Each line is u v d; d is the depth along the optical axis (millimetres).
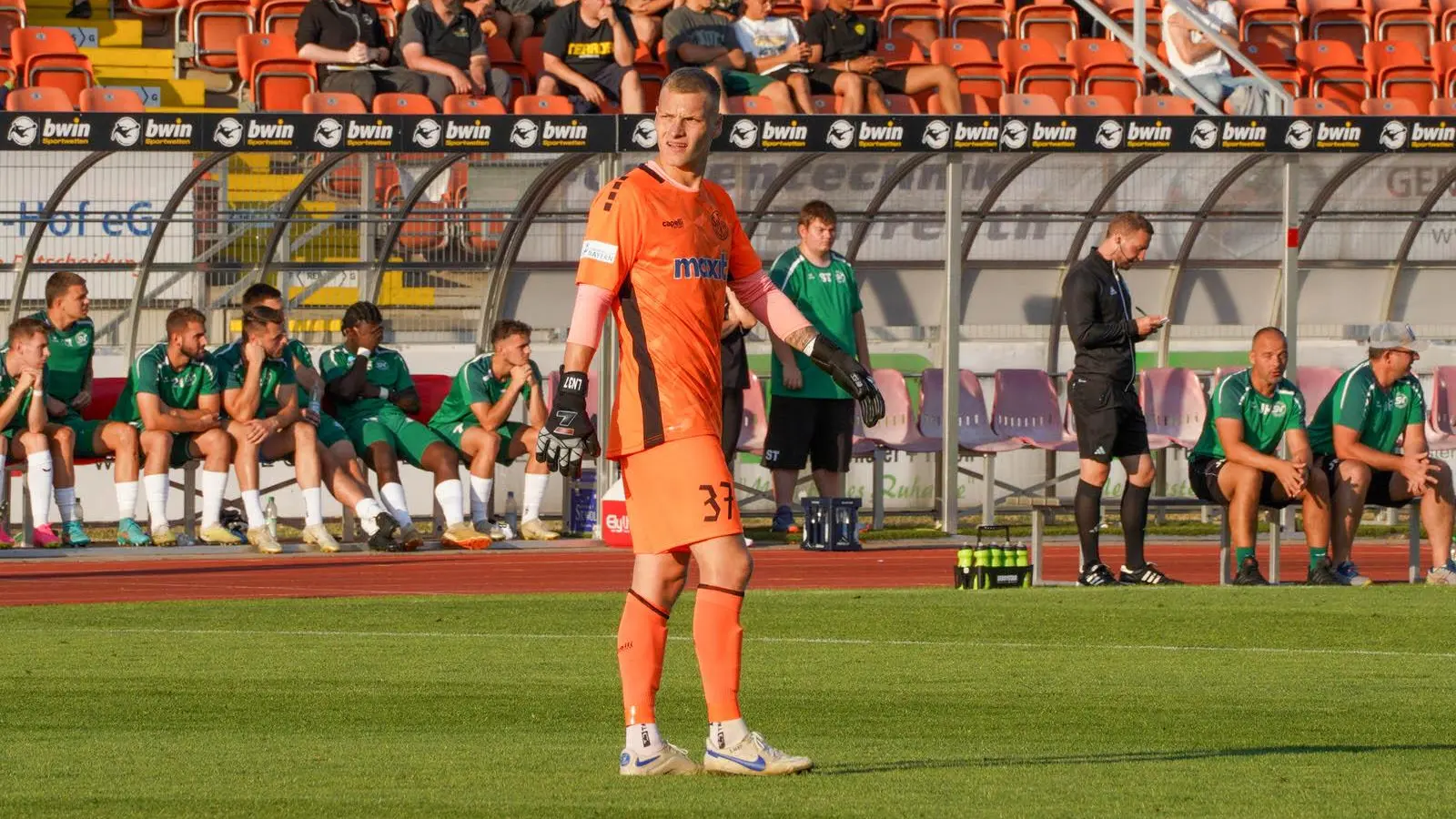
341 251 59312
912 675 29094
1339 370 65000
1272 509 44844
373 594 42594
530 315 61500
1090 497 44250
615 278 19891
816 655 31484
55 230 56688
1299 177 60906
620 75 68250
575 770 20375
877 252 62781
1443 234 65375
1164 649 32312
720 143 55000
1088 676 29000
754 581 46125
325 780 19688
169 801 18453
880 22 80625
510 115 54062
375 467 54531
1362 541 58438
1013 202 62406
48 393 53594
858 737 23297
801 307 55000
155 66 75500
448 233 59906
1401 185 64062
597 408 60594
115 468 53500
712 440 20031
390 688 27656
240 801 18406
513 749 22109
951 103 71438
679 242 19938
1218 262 64750
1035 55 78250
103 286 57688
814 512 54656
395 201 58750
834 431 56438
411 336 60375
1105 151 56875
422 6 68562
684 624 36062
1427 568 49750
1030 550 55438
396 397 55812
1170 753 21953
